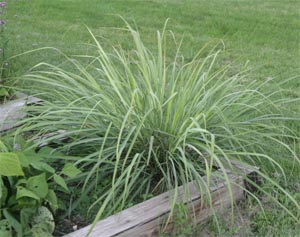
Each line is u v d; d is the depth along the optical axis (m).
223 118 3.04
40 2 8.60
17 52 5.61
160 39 3.33
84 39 6.68
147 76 3.12
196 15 8.27
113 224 2.69
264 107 3.69
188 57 6.07
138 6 8.72
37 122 3.32
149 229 2.76
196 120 2.95
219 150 2.93
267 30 7.52
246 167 3.26
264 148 3.59
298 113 4.25
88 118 3.15
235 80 3.57
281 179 3.44
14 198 2.65
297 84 5.32
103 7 8.51
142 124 2.84
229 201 3.14
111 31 7.12
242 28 7.57
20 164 2.63
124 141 2.85
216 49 6.52
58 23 7.39
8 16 7.45
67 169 2.80
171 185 3.03
